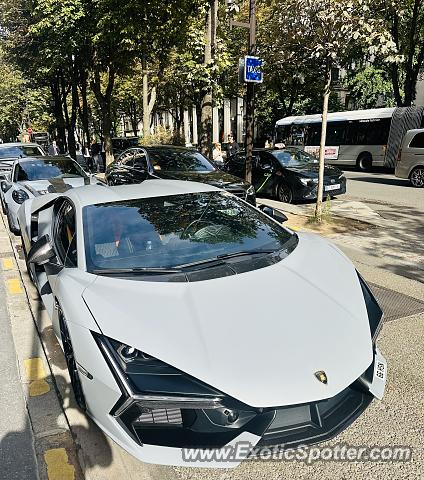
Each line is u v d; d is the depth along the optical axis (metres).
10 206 7.70
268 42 8.07
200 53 13.42
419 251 6.55
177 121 37.53
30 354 3.82
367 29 6.46
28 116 45.88
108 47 14.80
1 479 2.46
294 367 2.09
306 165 11.44
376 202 10.92
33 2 16.20
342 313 2.52
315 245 3.42
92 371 2.26
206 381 2.02
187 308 2.38
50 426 2.89
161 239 3.09
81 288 2.67
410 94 21.42
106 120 18.28
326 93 7.68
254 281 2.67
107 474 2.46
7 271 6.08
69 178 8.30
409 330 3.99
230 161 13.09
